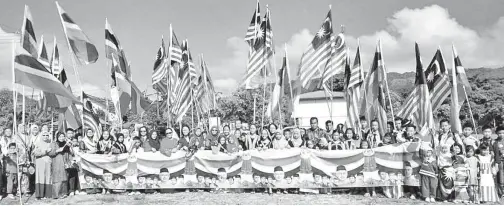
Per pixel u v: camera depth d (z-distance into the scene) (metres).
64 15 14.49
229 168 12.54
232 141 12.72
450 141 11.05
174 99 16.83
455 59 14.24
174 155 12.73
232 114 37.94
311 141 12.38
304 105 57.88
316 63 14.35
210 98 20.72
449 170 10.81
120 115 15.59
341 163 12.01
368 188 12.01
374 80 14.46
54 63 15.47
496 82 59.44
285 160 12.27
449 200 10.92
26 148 12.80
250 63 15.16
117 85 15.70
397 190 11.60
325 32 14.33
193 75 17.19
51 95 13.45
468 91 14.20
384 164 11.77
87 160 12.78
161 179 12.67
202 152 12.70
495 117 19.22
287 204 10.80
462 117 44.88
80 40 14.67
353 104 15.70
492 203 10.65
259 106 37.22
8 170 12.27
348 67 16.25
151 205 10.94
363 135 13.34
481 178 10.75
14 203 11.52
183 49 16.97
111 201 11.58
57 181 12.02
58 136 12.42
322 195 11.98
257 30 15.32
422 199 11.25
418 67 13.45
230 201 11.28
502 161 11.14
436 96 14.23
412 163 11.54
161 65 18.66
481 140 11.62
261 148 12.48
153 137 13.14
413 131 11.94
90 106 16.42
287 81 15.02
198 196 12.04
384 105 14.30
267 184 12.27
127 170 12.73
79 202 11.52
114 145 12.88
